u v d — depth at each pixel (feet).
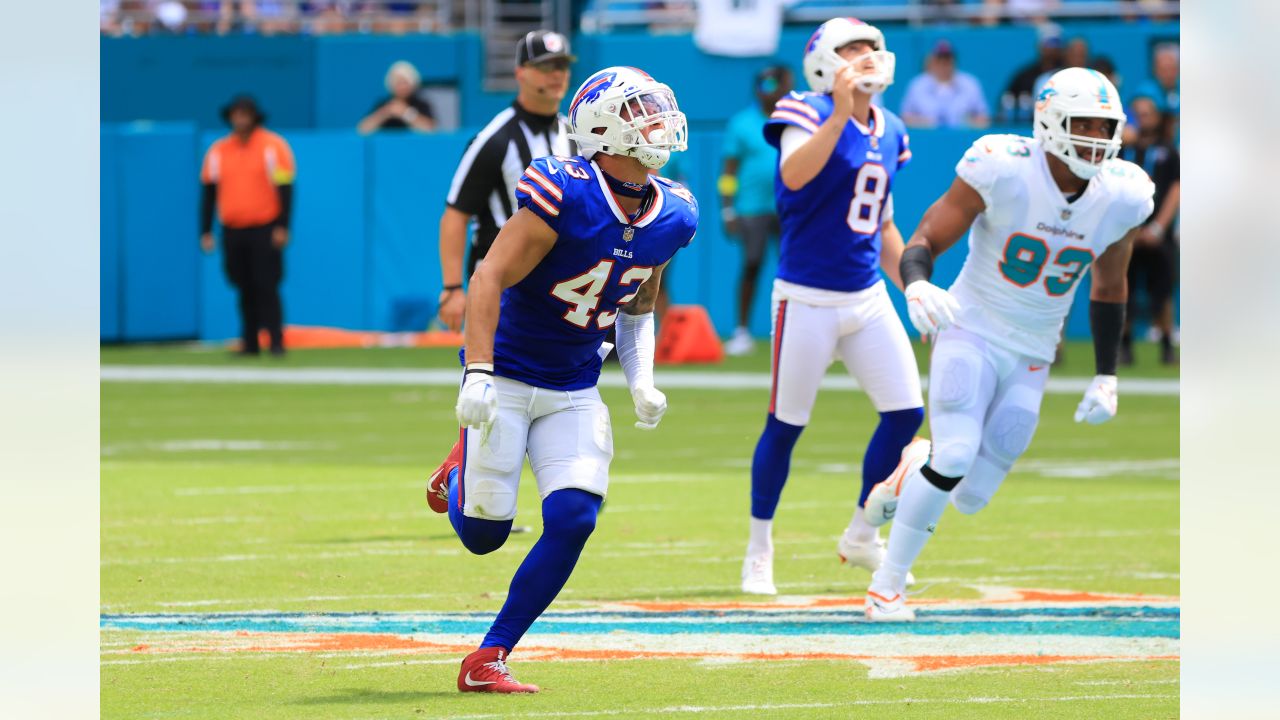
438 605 68.18
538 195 51.80
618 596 71.20
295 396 162.40
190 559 78.59
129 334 218.38
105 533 86.17
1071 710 51.26
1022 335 65.51
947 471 64.59
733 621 65.87
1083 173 62.18
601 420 54.49
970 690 53.88
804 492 104.78
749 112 203.72
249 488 103.65
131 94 236.02
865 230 72.64
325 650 59.62
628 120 51.72
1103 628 64.49
